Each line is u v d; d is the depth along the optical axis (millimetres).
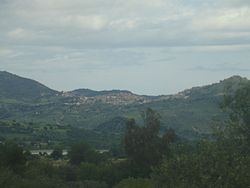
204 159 20453
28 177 53438
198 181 20203
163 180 22297
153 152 92875
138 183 70312
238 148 22297
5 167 54219
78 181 97562
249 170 19375
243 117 24781
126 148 96250
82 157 131875
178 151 22375
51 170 81250
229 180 19234
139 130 94875
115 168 103188
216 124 23703
